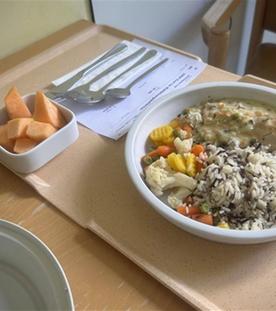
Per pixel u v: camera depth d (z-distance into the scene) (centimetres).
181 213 52
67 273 49
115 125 69
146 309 45
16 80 83
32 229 54
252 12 159
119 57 85
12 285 48
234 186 52
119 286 47
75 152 65
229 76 78
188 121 64
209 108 64
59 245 52
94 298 46
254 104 65
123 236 52
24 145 61
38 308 45
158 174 55
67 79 79
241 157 57
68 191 59
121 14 113
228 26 112
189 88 66
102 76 79
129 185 59
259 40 131
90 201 57
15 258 49
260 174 53
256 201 51
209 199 53
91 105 74
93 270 49
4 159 61
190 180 55
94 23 100
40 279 46
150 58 84
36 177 61
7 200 59
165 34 135
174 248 50
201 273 47
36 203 58
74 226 54
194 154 59
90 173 61
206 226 46
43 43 93
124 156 60
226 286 46
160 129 63
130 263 49
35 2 89
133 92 76
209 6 147
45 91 79
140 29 124
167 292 46
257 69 124
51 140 61
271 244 50
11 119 65
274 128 60
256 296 45
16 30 89
